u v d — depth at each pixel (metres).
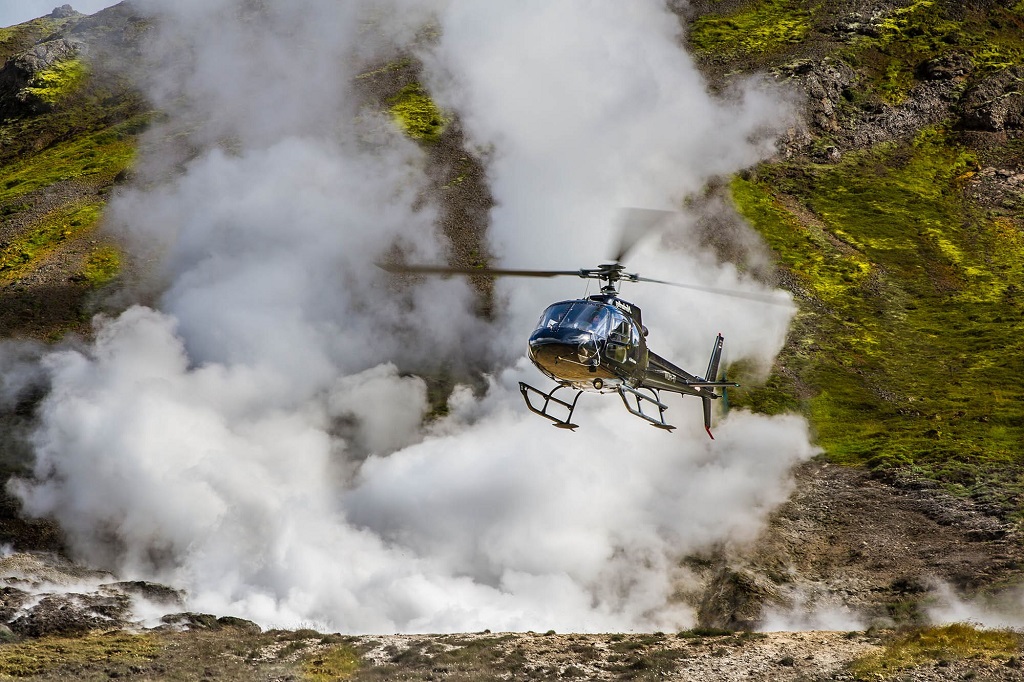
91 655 111.75
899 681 87.44
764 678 91.88
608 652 106.00
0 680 101.56
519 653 106.69
